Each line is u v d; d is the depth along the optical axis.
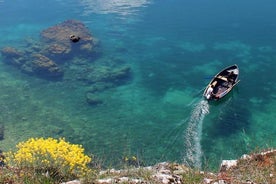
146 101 49.12
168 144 39.53
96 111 47.06
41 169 10.63
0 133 41.50
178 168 12.25
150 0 93.12
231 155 36.81
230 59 61.44
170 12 84.56
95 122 44.72
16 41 70.88
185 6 88.56
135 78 55.72
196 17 81.12
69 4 91.50
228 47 66.19
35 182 9.88
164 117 45.03
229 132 41.09
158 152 38.06
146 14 83.62
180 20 79.69
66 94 51.44
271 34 71.00
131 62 61.44
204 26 76.12
